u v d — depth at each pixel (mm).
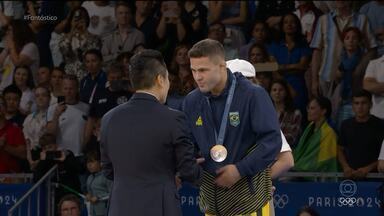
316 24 34875
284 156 19156
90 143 34344
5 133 34938
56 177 32688
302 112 34031
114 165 17953
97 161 31984
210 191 18250
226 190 18109
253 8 36062
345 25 34469
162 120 17609
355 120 31469
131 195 17484
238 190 18047
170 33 36562
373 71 32938
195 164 17609
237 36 35750
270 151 17406
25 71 37062
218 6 36406
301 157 31969
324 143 31781
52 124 35281
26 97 36469
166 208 17438
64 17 37938
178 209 17719
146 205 17406
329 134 31812
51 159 33094
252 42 35406
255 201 18109
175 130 17547
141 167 17562
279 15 35531
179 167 17609
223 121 17891
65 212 30422
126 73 35281
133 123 17703
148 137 17547
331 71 34219
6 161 34812
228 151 17875
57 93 35875
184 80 34031
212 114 18109
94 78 35750
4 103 36219
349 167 31078
